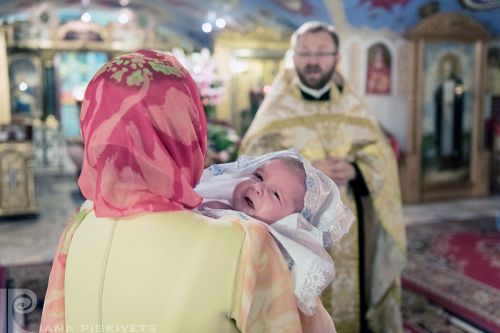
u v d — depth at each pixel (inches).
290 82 108.6
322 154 103.6
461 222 238.5
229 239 30.8
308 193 37.5
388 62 283.0
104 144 31.1
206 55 159.5
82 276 33.2
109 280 31.6
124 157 30.9
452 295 144.9
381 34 279.1
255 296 30.5
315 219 38.2
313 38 103.7
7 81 358.9
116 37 380.8
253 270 30.1
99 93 31.8
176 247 30.5
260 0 296.0
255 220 33.7
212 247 30.4
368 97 282.4
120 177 31.0
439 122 293.0
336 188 38.6
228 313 29.9
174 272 30.2
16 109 368.8
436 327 124.0
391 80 285.3
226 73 341.1
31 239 210.8
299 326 31.2
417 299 142.3
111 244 32.1
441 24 280.4
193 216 31.7
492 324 125.5
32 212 249.9
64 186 338.6
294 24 311.7
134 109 30.9
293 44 107.4
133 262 31.1
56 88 375.6
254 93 346.0
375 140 105.9
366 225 108.9
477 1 272.2
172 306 29.8
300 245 32.9
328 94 107.0
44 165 372.2
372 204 106.8
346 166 101.6
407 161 285.7
